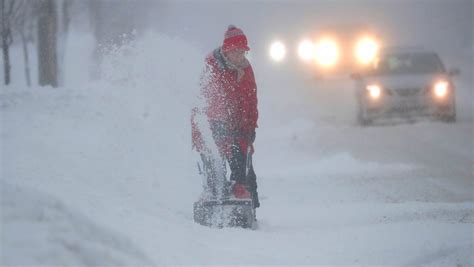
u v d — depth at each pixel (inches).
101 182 699.4
